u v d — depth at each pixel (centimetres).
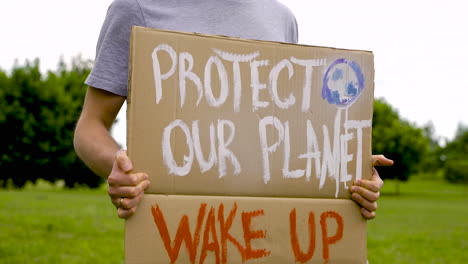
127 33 151
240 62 142
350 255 146
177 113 134
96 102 149
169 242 129
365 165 152
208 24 156
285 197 142
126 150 131
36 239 725
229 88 140
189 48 137
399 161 4016
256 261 136
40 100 3112
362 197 147
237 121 140
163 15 153
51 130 3130
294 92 146
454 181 5631
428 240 894
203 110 137
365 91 154
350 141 151
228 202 135
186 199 132
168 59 135
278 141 143
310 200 143
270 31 166
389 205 2116
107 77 148
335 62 151
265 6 172
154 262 127
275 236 138
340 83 151
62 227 856
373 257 705
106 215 1098
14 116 3044
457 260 700
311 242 142
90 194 2269
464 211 1772
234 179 138
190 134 135
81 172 3288
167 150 132
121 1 153
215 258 132
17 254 609
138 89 132
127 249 126
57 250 651
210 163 136
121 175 124
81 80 3675
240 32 159
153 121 132
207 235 132
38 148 3119
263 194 140
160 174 131
